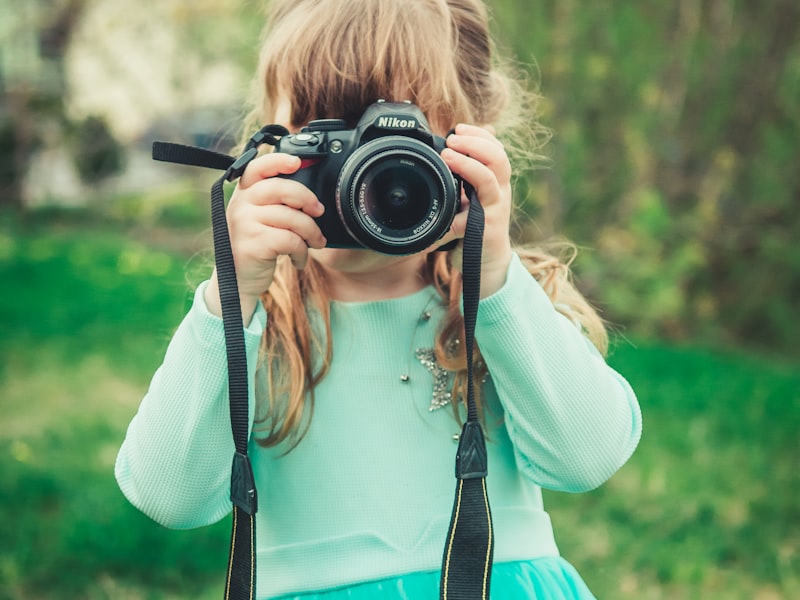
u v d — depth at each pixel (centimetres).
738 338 789
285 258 170
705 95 758
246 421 150
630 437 169
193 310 156
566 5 706
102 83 1464
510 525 165
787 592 347
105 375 615
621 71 726
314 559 161
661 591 346
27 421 513
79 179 1459
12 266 990
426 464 163
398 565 158
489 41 193
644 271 723
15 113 1355
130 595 323
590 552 374
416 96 169
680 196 774
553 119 720
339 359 167
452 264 165
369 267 163
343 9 169
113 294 870
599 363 171
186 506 157
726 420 536
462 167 153
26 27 1323
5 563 333
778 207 773
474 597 150
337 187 150
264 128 161
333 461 163
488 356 161
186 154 162
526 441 162
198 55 1382
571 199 734
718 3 744
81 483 409
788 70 746
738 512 412
